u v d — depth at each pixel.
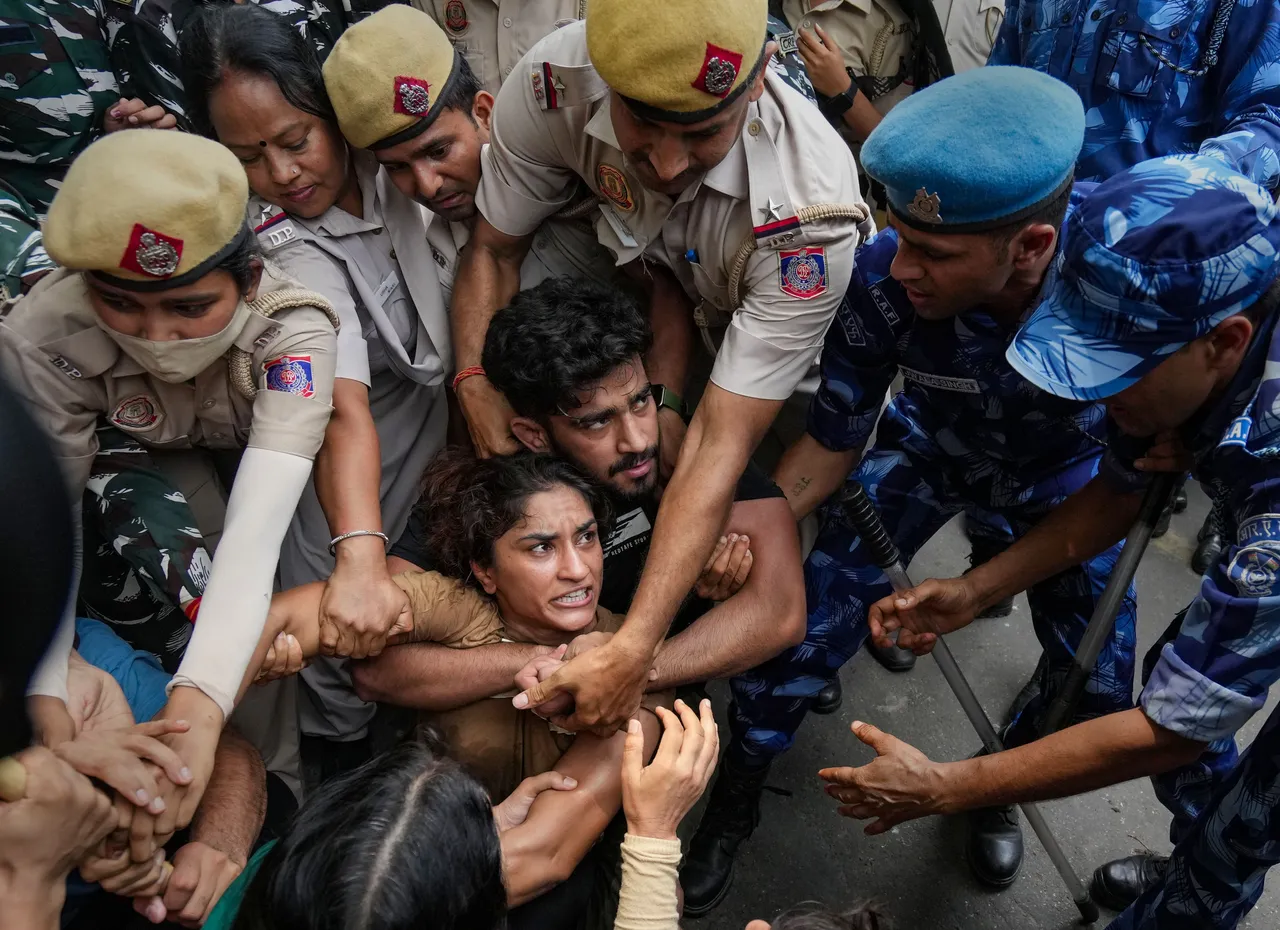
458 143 1.77
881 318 1.79
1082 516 1.81
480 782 1.04
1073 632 2.05
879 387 1.93
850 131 2.68
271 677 1.56
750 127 1.56
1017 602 2.83
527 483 1.56
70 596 0.41
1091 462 1.97
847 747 2.49
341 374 1.72
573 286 1.62
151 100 2.20
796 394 2.37
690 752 1.26
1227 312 1.26
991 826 2.21
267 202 1.79
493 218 1.88
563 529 1.55
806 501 2.01
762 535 1.78
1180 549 2.96
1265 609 1.28
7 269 1.60
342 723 2.23
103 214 1.25
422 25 1.69
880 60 2.65
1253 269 1.24
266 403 1.50
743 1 1.33
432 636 1.66
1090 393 1.32
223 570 1.42
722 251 1.67
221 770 1.62
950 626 1.89
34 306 1.45
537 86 1.67
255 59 1.61
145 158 1.28
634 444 1.63
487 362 1.67
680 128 1.40
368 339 1.98
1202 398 1.37
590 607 1.61
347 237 1.89
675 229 1.71
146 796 1.23
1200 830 1.61
